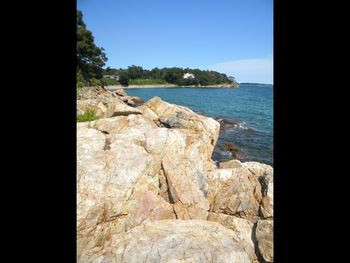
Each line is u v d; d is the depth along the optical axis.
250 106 61.97
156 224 6.81
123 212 7.16
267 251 7.23
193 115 13.95
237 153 20.47
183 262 5.45
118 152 8.29
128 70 186.50
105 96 40.53
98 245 6.45
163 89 164.75
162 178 8.74
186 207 8.37
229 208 8.84
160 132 9.65
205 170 10.79
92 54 56.72
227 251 5.90
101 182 7.19
